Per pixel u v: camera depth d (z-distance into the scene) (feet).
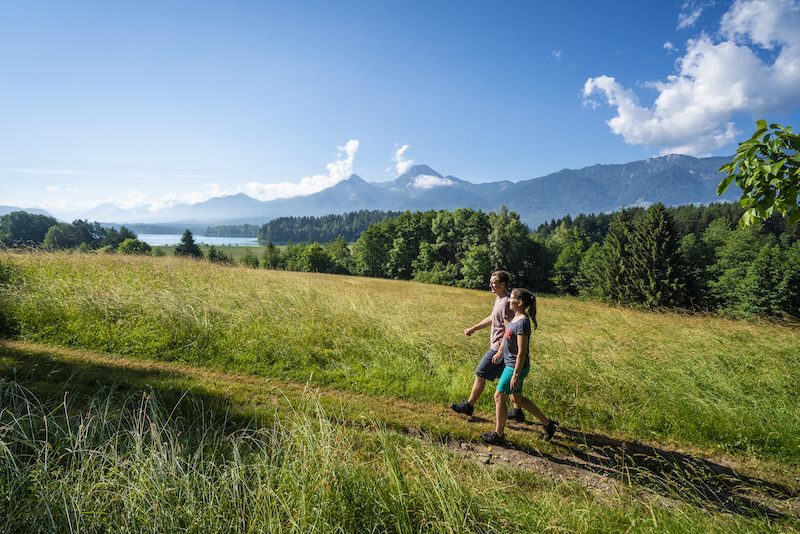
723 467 11.06
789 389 15.61
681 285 106.93
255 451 8.93
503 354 11.91
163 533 6.28
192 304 22.00
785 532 7.89
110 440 8.11
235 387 14.03
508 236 155.12
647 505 8.66
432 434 12.01
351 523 6.84
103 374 13.61
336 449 8.09
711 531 7.57
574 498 8.85
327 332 21.50
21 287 21.34
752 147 8.36
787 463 11.28
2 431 8.26
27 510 6.50
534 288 176.35
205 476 7.26
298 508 6.75
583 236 235.61
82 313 19.48
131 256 37.81
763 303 96.99
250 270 40.96
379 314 25.98
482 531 6.93
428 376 17.39
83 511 6.51
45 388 11.64
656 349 20.48
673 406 14.35
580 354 19.66
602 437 12.67
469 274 150.92
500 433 11.67
